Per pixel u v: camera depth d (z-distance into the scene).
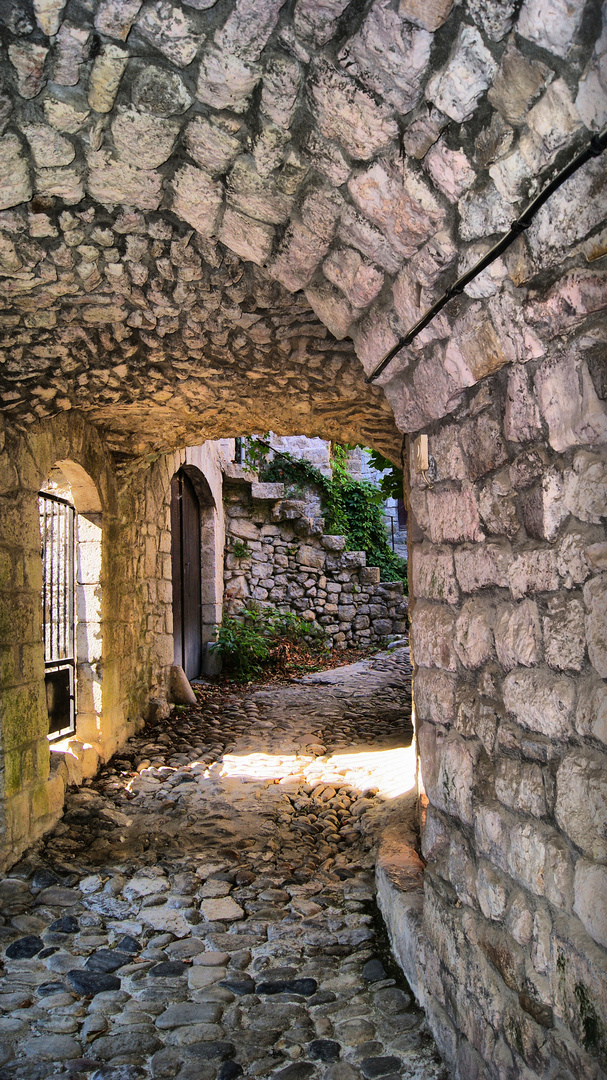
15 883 3.81
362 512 12.22
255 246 2.49
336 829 4.63
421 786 2.86
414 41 1.54
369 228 2.09
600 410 1.52
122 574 6.22
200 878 3.92
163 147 2.15
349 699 8.49
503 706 2.02
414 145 1.76
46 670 5.18
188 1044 2.57
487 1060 2.06
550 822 1.74
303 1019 2.71
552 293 1.60
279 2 1.63
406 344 2.32
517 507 1.91
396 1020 2.66
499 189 1.65
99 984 2.96
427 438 2.56
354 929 3.37
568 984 1.64
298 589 11.48
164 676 7.67
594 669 1.56
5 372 3.70
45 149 2.16
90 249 2.75
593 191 1.41
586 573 1.58
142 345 3.69
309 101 1.86
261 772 5.78
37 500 4.50
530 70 1.42
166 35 1.77
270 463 11.62
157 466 7.34
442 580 2.47
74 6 1.71
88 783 5.27
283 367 3.94
